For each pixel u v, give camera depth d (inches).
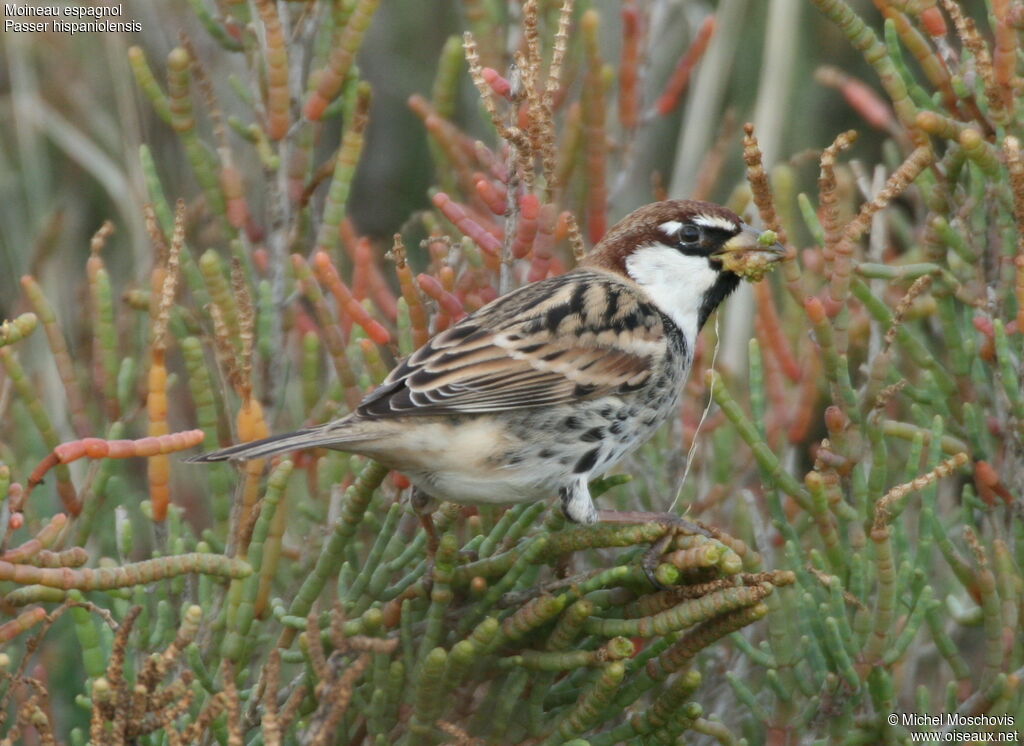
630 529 292.4
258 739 295.4
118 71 503.5
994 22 332.2
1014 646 326.3
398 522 340.5
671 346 366.3
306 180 395.2
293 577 356.8
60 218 489.1
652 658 290.8
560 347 343.6
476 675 297.4
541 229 368.5
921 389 356.5
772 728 316.8
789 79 499.2
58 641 370.9
